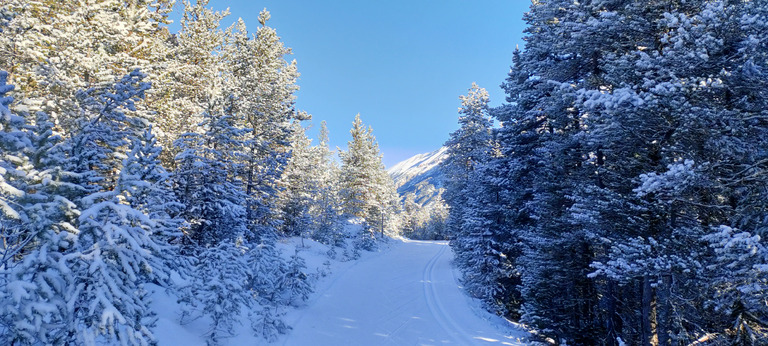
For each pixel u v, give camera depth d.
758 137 7.53
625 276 7.71
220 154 13.49
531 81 15.85
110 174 8.45
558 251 13.09
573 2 11.64
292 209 30.95
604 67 9.27
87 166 6.30
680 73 7.76
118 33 13.02
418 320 14.41
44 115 5.08
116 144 8.30
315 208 37.09
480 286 18.55
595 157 12.26
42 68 9.37
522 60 15.97
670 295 8.38
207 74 21.59
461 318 14.98
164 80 15.69
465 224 19.23
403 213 81.94
